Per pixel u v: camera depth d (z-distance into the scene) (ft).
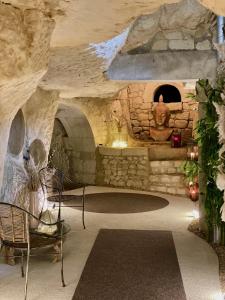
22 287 8.32
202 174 12.80
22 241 7.89
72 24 6.12
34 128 14.24
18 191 11.68
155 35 14.19
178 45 14.19
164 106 25.72
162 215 15.79
